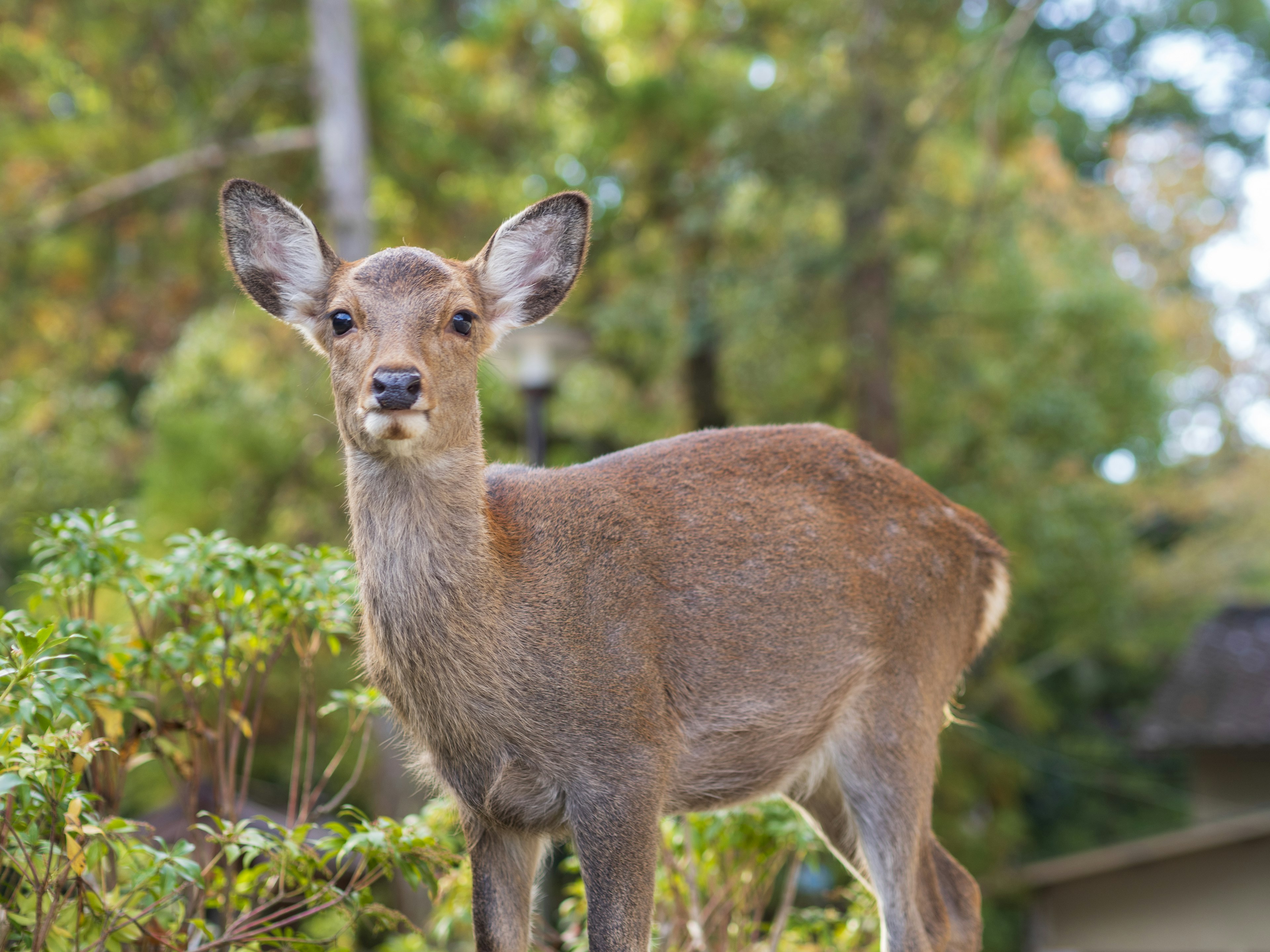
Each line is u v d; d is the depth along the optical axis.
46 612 6.09
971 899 4.76
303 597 4.66
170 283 16.78
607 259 17.59
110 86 16.39
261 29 16.20
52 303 16.58
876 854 4.45
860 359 15.98
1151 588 25.34
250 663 4.96
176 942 4.00
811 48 16.91
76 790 3.90
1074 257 19.23
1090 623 20.67
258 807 6.26
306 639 5.75
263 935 4.11
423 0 18.00
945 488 17.66
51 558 5.47
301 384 14.24
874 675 4.48
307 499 14.55
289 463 13.86
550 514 4.07
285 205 4.16
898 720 4.50
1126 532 19.97
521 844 4.13
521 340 11.11
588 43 18.11
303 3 16.47
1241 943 16.52
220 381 14.98
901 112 15.81
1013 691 20.83
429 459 3.80
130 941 3.95
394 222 17.64
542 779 3.90
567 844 5.26
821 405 18.42
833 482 4.58
